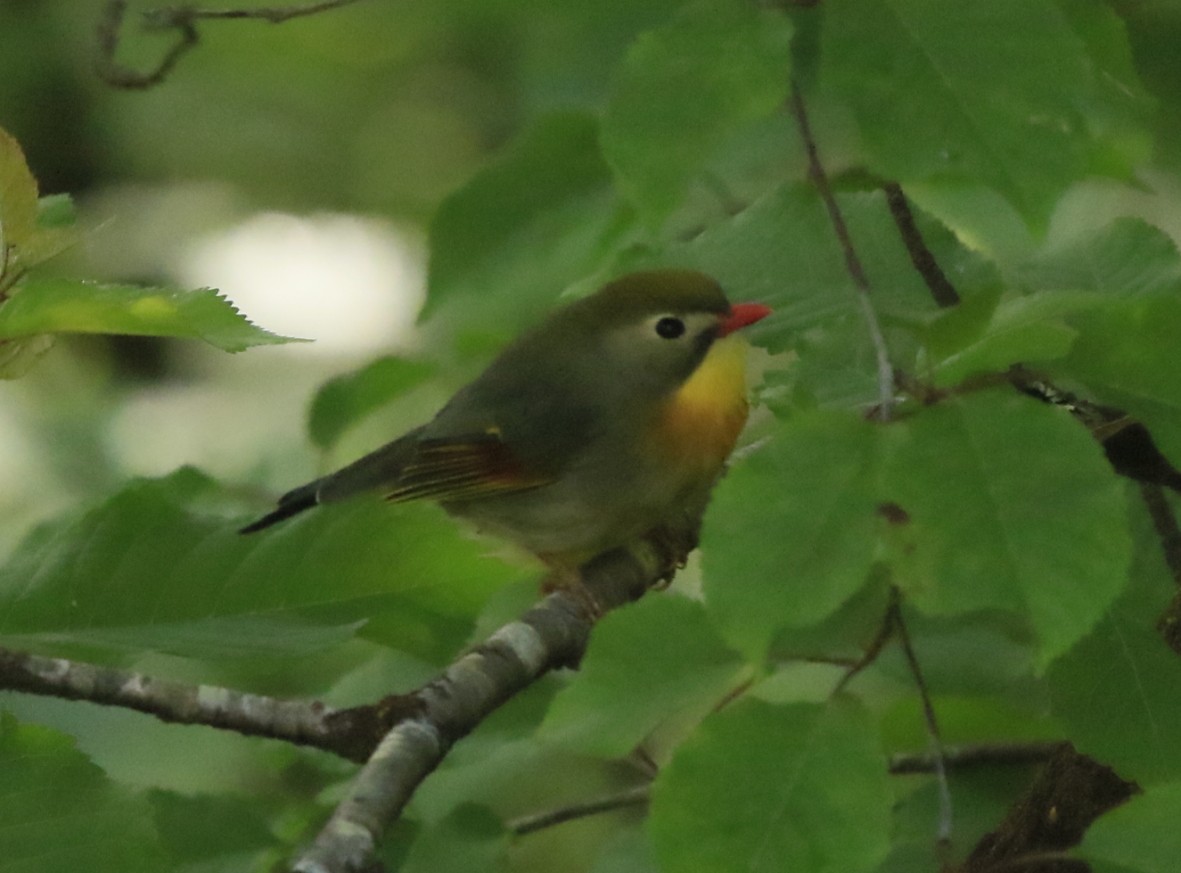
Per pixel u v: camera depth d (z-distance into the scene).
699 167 4.52
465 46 16.47
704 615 4.55
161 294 4.81
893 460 3.82
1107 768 6.31
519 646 6.20
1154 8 9.05
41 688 5.88
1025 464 3.79
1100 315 4.58
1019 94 4.43
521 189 7.96
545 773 11.21
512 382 8.53
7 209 4.90
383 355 8.55
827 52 4.53
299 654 6.01
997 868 4.55
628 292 8.25
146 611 6.30
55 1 17.28
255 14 6.83
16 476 13.38
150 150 17.11
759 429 8.84
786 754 4.15
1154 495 7.47
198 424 14.42
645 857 7.15
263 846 7.20
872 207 7.53
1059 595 3.68
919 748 7.83
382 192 17.17
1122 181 6.80
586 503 8.40
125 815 5.02
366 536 6.40
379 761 5.58
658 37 4.58
